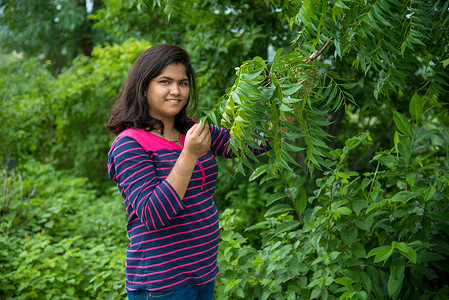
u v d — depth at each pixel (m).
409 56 1.54
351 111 3.32
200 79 3.42
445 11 1.53
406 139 1.82
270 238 2.19
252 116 1.16
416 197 1.81
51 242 3.58
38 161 5.76
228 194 3.57
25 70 6.32
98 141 5.36
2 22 9.51
